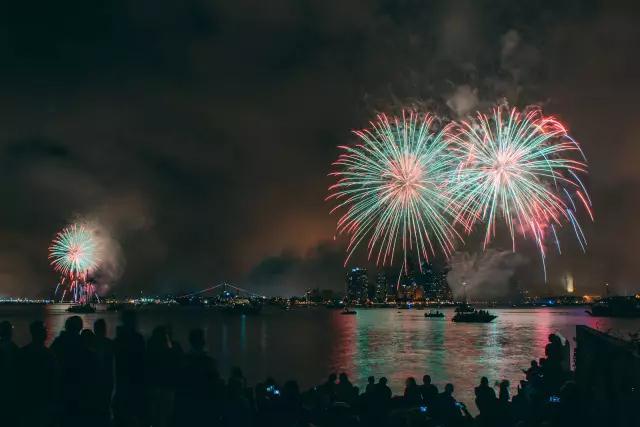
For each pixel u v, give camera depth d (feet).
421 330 530.27
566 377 63.26
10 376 40.55
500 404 56.18
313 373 203.10
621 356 47.67
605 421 49.37
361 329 554.05
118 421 43.70
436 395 59.41
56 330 438.81
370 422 56.90
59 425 40.88
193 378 43.83
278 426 50.21
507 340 389.60
